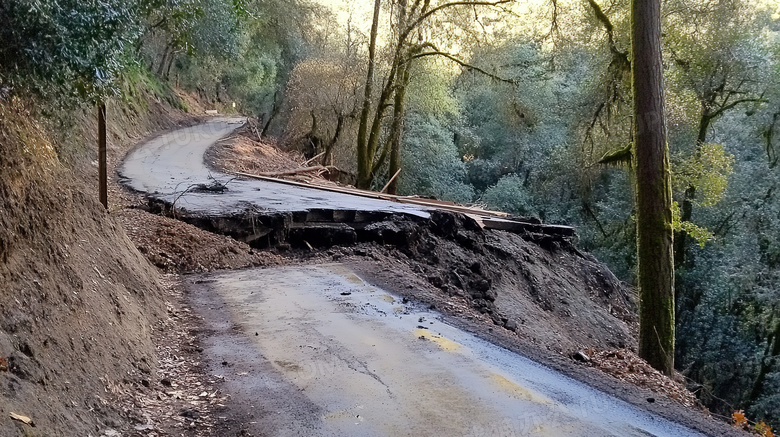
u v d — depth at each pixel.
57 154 6.89
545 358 6.34
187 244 10.45
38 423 3.18
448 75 30.22
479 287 12.33
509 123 28.70
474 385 5.39
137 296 6.71
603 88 19.12
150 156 25.55
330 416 4.62
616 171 27.75
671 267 9.70
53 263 4.79
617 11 17.80
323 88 30.59
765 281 23.25
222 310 7.66
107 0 6.22
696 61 21.33
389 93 25.92
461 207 18.44
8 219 4.27
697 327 25.58
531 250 16.53
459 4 23.53
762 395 22.73
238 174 22.27
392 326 7.14
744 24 22.70
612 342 14.71
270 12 41.06
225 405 4.78
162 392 4.92
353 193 19.05
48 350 3.91
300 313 7.59
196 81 51.56
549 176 31.19
